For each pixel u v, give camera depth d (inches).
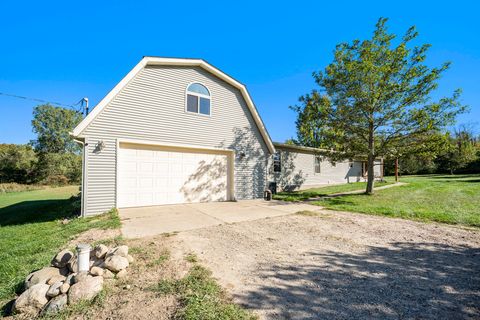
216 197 396.8
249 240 182.1
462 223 234.2
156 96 332.5
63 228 223.8
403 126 425.1
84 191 272.2
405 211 287.4
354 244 174.2
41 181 1200.2
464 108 376.8
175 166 354.0
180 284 109.5
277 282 114.5
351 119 446.6
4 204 493.7
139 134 315.6
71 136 270.4
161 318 85.4
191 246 165.6
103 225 219.5
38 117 1359.5
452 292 106.4
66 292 98.0
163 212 290.8
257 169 443.2
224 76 397.1
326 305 95.0
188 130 361.4
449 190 506.6
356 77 426.0
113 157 294.5
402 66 408.2
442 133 400.5
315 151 575.5
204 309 89.1
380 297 101.7
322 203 366.0
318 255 151.7
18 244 181.5
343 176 805.9
